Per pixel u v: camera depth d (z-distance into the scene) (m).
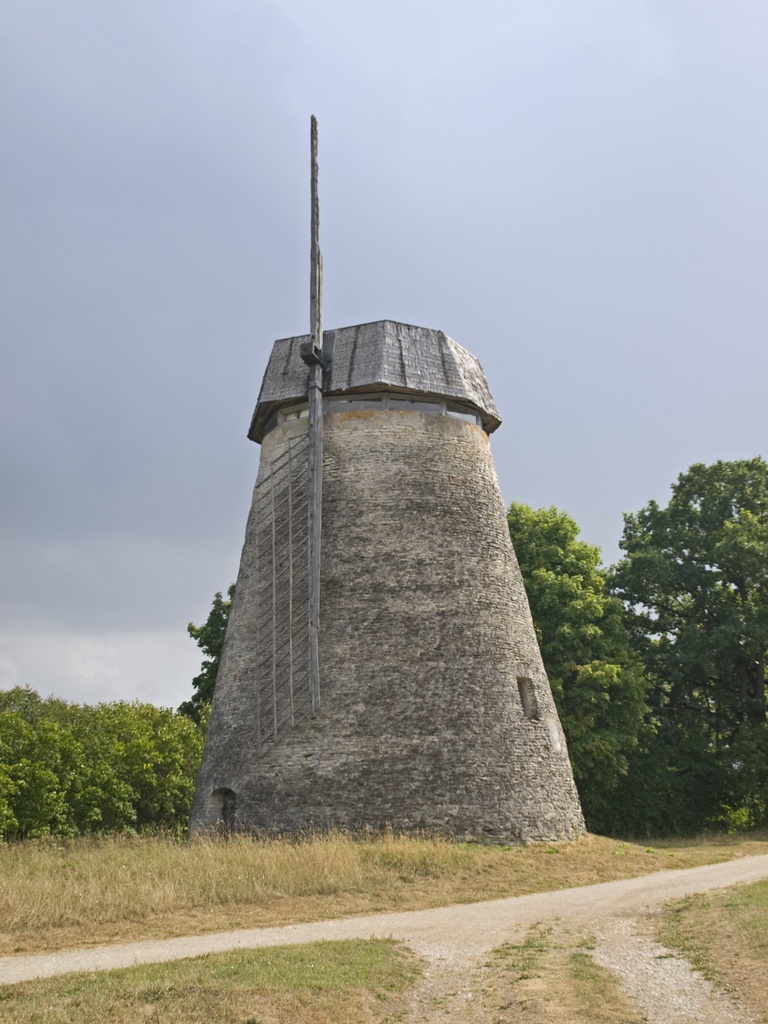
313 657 21.31
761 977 9.39
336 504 23.09
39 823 25.09
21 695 40.16
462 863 17.67
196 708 40.00
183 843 20.88
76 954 10.75
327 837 18.94
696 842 27.12
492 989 9.63
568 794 22.50
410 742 20.67
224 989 8.96
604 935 12.28
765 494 37.91
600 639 33.28
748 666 36.34
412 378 23.95
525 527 36.25
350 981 9.58
